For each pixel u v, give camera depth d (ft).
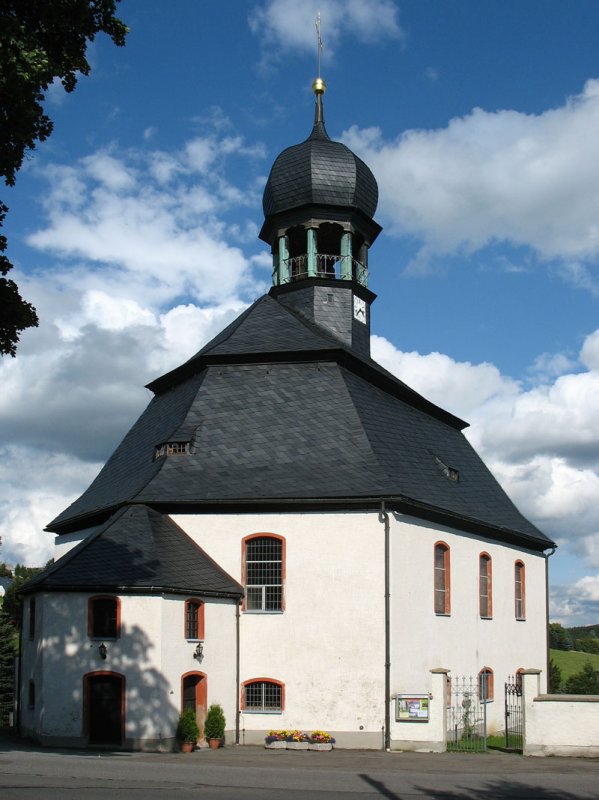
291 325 135.44
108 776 70.08
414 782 73.31
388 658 106.73
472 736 116.67
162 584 99.35
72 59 65.62
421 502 115.14
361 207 146.00
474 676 127.03
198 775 73.31
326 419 121.60
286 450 117.91
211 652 105.19
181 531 112.37
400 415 134.31
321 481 112.98
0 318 69.67
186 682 102.22
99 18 65.10
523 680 96.89
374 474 113.50
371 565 109.60
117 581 99.04
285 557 111.04
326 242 151.12
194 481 114.32
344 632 108.37
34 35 61.57
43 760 80.59
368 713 105.81
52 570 102.27
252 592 111.04
